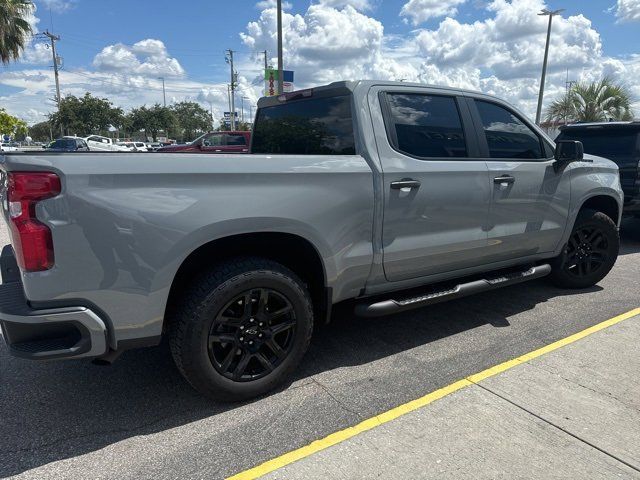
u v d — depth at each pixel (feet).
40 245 7.56
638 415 9.07
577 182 14.84
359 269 10.66
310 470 7.67
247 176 8.98
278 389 10.18
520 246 13.80
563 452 8.03
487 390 10.00
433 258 11.80
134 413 9.34
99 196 7.79
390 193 10.72
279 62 56.75
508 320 13.94
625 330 13.05
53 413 9.35
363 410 9.36
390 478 7.46
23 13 89.20
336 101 11.29
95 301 7.99
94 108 198.70
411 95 11.60
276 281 9.45
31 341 7.95
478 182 12.22
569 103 84.64
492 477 7.45
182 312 8.84
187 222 8.43
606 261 16.53
